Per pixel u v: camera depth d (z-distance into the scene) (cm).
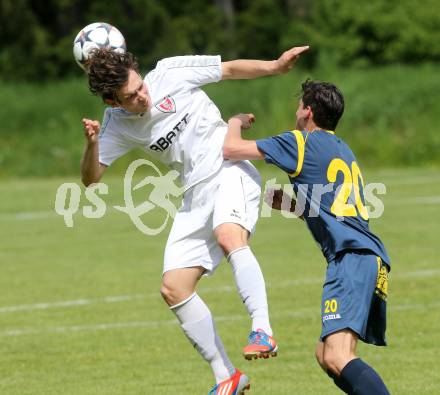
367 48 13312
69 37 13488
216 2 14738
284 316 3173
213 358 2166
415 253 4338
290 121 9269
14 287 3838
